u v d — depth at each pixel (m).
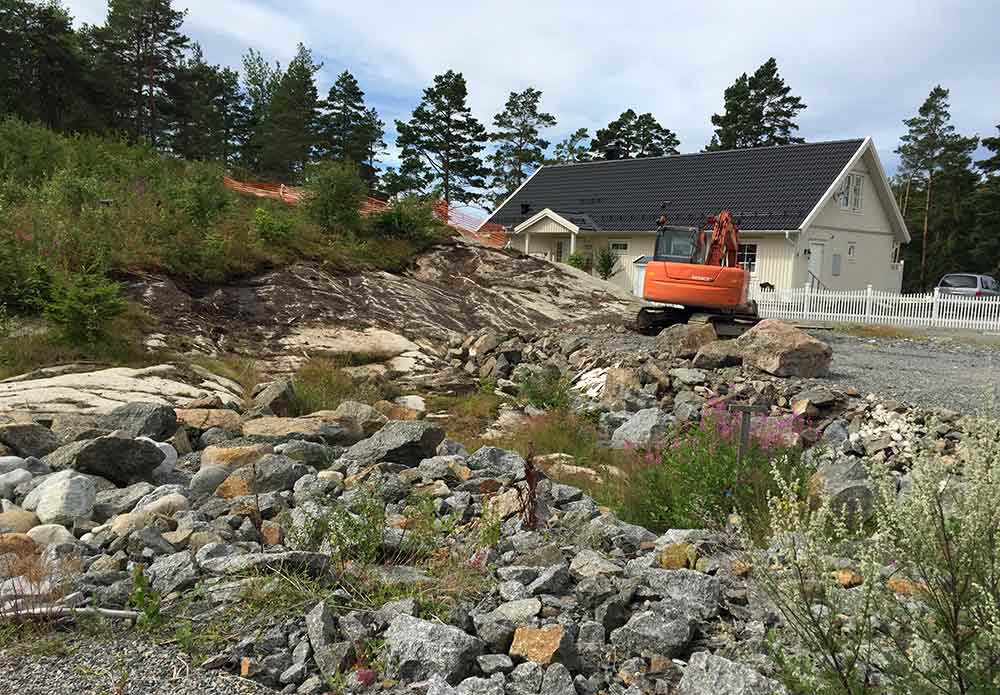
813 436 8.28
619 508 5.76
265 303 15.07
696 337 13.35
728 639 3.21
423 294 18.67
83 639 3.13
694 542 4.39
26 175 19.28
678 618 3.25
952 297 22.58
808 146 32.34
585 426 9.67
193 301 14.17
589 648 3.14
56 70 45.59
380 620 3.25
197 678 2.86
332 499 4.90
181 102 53.56
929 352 15.97
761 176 32.12
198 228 16.84
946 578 2.45
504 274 22.12
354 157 60.69
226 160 56.78
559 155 70.62
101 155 22.16
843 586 3.26
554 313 20.08
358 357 14.10
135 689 2.75
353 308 16.22
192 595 3.48
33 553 4.05
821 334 19.84
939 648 2.37
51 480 5.00
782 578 2.93
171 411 7.07
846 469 5.33
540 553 4.05
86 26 51.34
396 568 3.83
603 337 15.55
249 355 13.02
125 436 5.71
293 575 3.63
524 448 8.40
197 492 5.47
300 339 14.12
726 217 17.97
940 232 58.06
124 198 17.08
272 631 3.18
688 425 8.60
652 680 2.94
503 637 3.10
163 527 4.48
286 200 28.62
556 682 2.79
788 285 28.22
